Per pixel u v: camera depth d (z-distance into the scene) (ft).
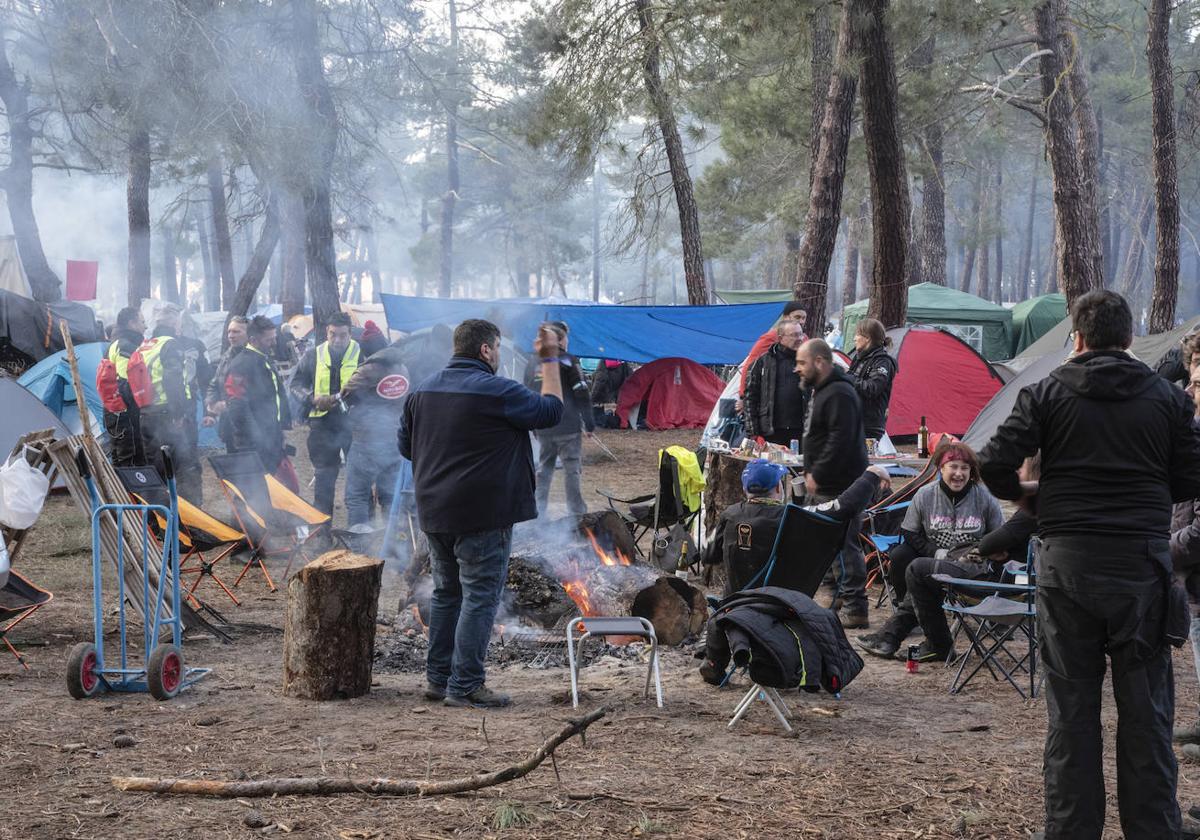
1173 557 15.42
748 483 21.66
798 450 31.42
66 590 28.02
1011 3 62.34
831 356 24.44
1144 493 12.07
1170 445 12.22
